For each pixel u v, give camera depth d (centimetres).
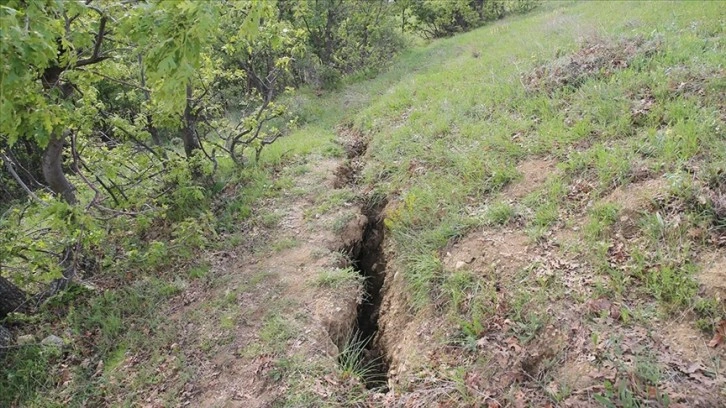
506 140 574
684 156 417
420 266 448
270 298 470
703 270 333
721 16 712
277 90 1223
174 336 444
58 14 356
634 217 389
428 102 817
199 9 273
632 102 529
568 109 579
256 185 688
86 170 625
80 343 451
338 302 459
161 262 542
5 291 466
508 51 919
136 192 615
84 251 536
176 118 623
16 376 414
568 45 773
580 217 421
